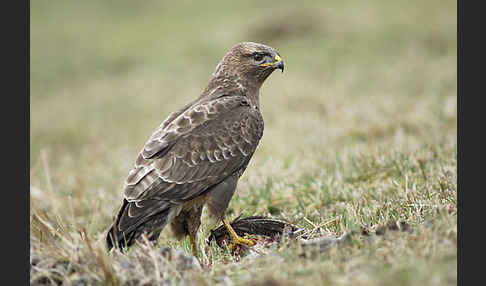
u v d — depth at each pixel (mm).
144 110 24516
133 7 48969
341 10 35719
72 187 13344
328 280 5363
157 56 34438
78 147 20391
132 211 7570
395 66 23938
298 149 13953
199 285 5934
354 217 7832
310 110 19016
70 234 7203
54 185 13953
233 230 8461
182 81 28375
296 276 5715
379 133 14781
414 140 12906
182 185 7992
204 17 42281
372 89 21094
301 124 16922
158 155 8062
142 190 7730
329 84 22516
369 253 6039
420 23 30234
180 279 6230
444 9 32844
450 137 12391
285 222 8445
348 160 11578
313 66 26250
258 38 32094
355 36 29594
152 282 6148
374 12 34406
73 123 23844
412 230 6523
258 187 10820
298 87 22344
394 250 5980
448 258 5523
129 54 36062
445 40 26766
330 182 10312
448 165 9969
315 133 15539
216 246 8430
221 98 9070
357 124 15680
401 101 18141
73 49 38781
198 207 8383
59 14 48062
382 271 5473
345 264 5812
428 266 5391
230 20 39094
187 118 8453
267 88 23438
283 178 11234
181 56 33156
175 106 23969
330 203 9859
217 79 9734
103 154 18219
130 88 28859
